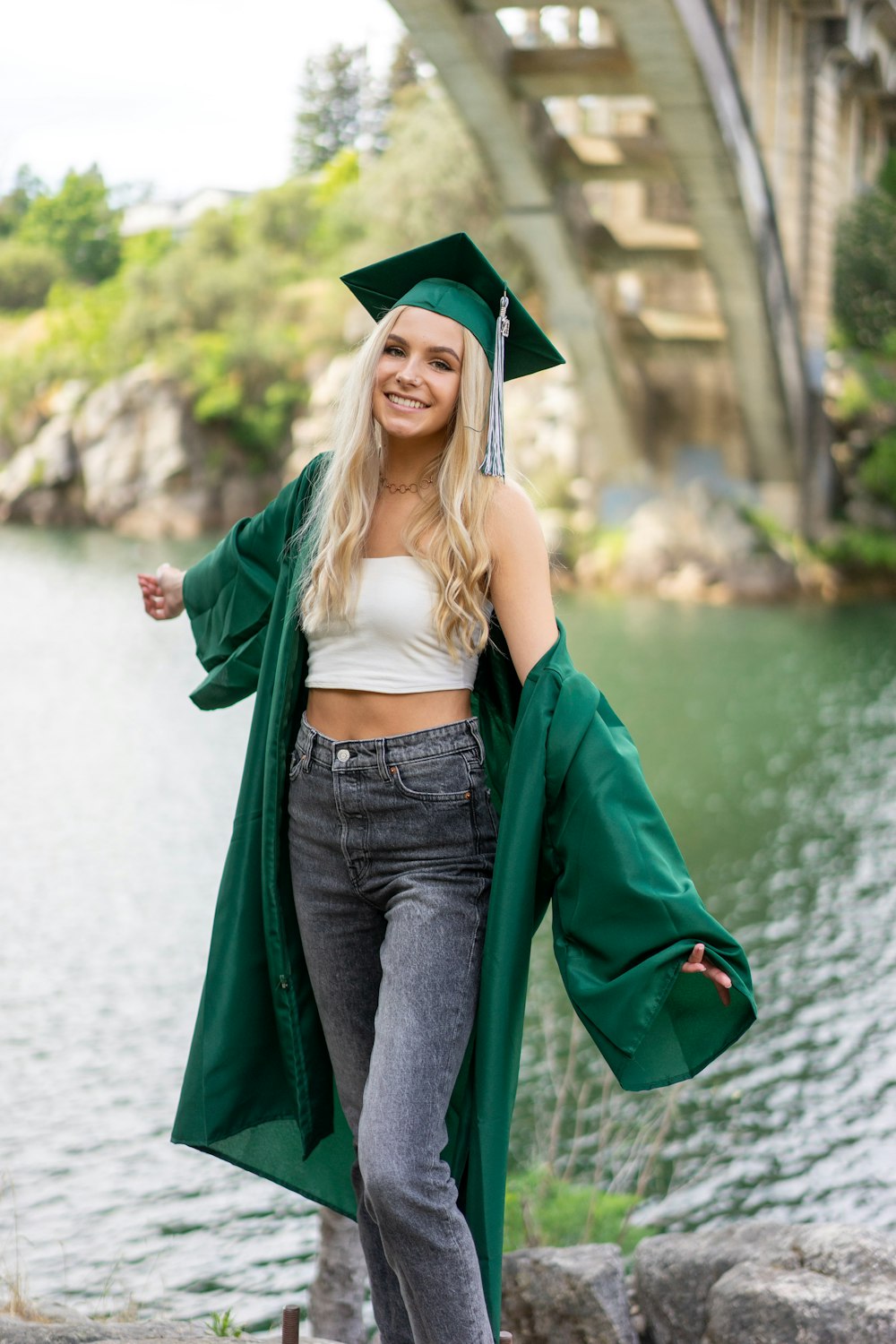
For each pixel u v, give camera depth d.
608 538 28.19
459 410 2.18
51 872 10.72
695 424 28.56
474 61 18.16
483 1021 2.06
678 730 16.00
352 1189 2.41
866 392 29.94
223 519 40.50
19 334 54.19
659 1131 5.98
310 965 2.23
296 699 2.26
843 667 19.95
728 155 19.39
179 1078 7.10
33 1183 5.89
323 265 43.22
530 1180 5.18
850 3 23.08
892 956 9.01
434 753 2.13
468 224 31.83
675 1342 3.25
